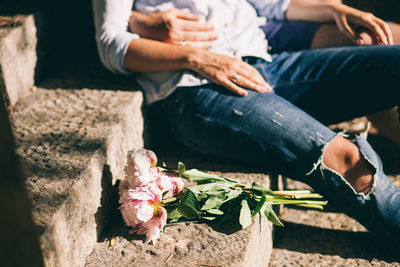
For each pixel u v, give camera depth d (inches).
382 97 78.0
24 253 35.3
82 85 84.4
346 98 79.7
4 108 34.9
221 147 77.1
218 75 74.5
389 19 133.1
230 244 61.4
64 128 71.5
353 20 85.0
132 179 62.6
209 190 65.3
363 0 139.3
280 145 72.0
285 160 72.6
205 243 61.9
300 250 76.4
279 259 74.7
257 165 77.4
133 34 80.2
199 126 76.4
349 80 78.4
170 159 82.2
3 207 33.7
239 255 59.3
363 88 78.1
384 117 86.7
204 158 81.8
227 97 74.9
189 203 63.2
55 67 91.2
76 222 58.2
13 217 34.2
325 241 77.8
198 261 58.7
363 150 69.6
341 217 83.0
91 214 62.2
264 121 72.5
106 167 67.4
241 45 82.4
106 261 59.8
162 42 79.4
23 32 80.7
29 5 87.8
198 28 79.0
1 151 33.5
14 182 34.1
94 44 98.7
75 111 76.3
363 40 84.4
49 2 89.5
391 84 76.2
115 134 70.2
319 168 70.6
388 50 77.1
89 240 61.4
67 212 56.1
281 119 72.1
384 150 97.5
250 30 84.6
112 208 68.9
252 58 84.0
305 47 92.0
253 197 67.0
